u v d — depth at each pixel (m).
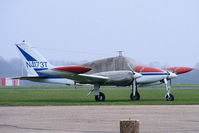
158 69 53.06
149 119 29.47
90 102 48.59
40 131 24.61
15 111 36.22
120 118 30.34
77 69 51.78
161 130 24.58
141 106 40.47
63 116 31.91
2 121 29.17
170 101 48.62
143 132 23.89
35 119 30.19
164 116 31.23
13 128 25.86
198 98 55.66
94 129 25.27
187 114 32.47
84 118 30.55
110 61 54.38
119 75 52.88
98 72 54.53
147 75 52.94
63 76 53.31
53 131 24.58
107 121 28.77
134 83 53.12
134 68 53.53
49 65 58.88
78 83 55.72
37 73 59.12
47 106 42.06
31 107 40.72
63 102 48.91
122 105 42.19
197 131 24.19
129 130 18.20
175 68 55.25
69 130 24.92
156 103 44.44
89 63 55.25
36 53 59.44
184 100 50.88
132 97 53.38
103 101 51.38
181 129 24.92
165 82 52.50
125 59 54.06
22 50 59.72
